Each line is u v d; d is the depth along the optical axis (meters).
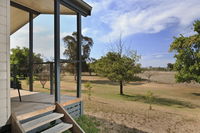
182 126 4.50
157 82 17.44
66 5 3.27
